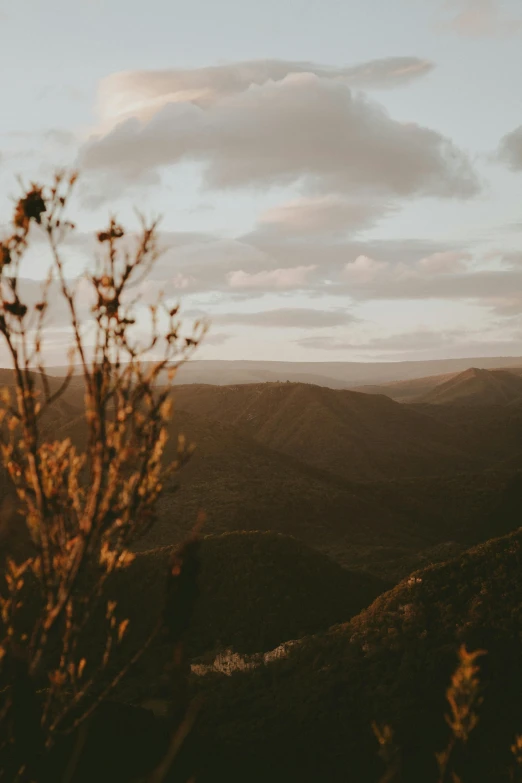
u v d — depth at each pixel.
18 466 2.98
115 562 2.93
